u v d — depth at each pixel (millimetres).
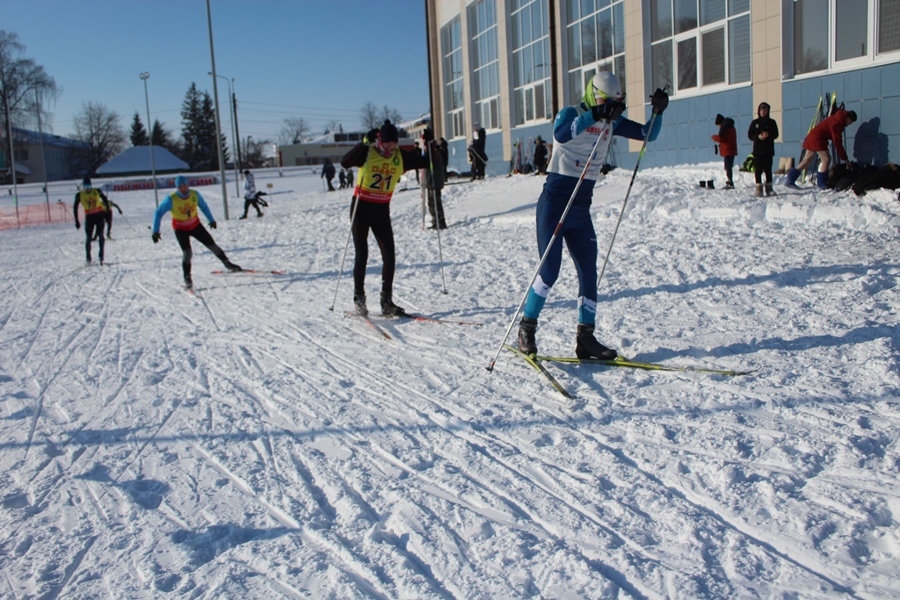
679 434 3250
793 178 9352
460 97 24938
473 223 11969
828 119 8906
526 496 2842
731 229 7930
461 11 23344
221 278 9430
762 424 3256
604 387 3951
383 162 5926
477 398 3996
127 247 15289
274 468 3332
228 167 95875
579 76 17031
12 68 67500
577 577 2264
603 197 11031
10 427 4180
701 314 5148
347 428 3754
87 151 84500
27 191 47438
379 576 2373
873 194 7902
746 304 5223
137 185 49031
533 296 4449
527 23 19406
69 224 25625
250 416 4062
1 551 2721
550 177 4312
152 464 3486
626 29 14555
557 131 4094
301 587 2342
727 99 11977
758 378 3807
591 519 2633
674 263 6789
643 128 4262
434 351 5051
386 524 2730
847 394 3477
